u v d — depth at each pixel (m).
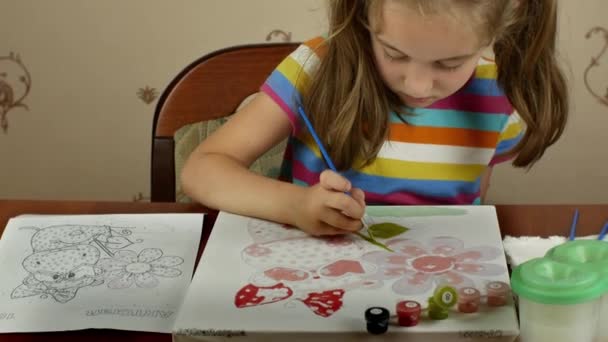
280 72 1.05
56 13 1.58
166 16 1.57
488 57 1.12
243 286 0.71
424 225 0.84
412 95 0.83
